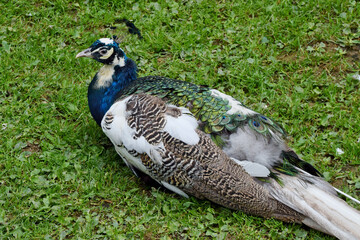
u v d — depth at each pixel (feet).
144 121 6.33
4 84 7.33
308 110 7.19
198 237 6.25
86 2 8.27
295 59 7.75
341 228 6.03
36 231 6.23
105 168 6.73
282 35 7.93
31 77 7.45
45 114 7.11
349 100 7.32
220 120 6.31
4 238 6.19
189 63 7.68
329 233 6.13
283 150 6.37
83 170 6.68
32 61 7.60
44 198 6.42
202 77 7.54
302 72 7.63
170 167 6.28
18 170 6.62
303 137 6.98
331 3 8.20
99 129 7.03
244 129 6.30
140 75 7.55
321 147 6.91
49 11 8.15
